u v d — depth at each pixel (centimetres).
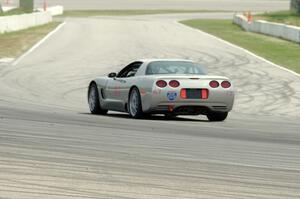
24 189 1598
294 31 9044
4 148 2220
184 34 10344
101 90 3738
